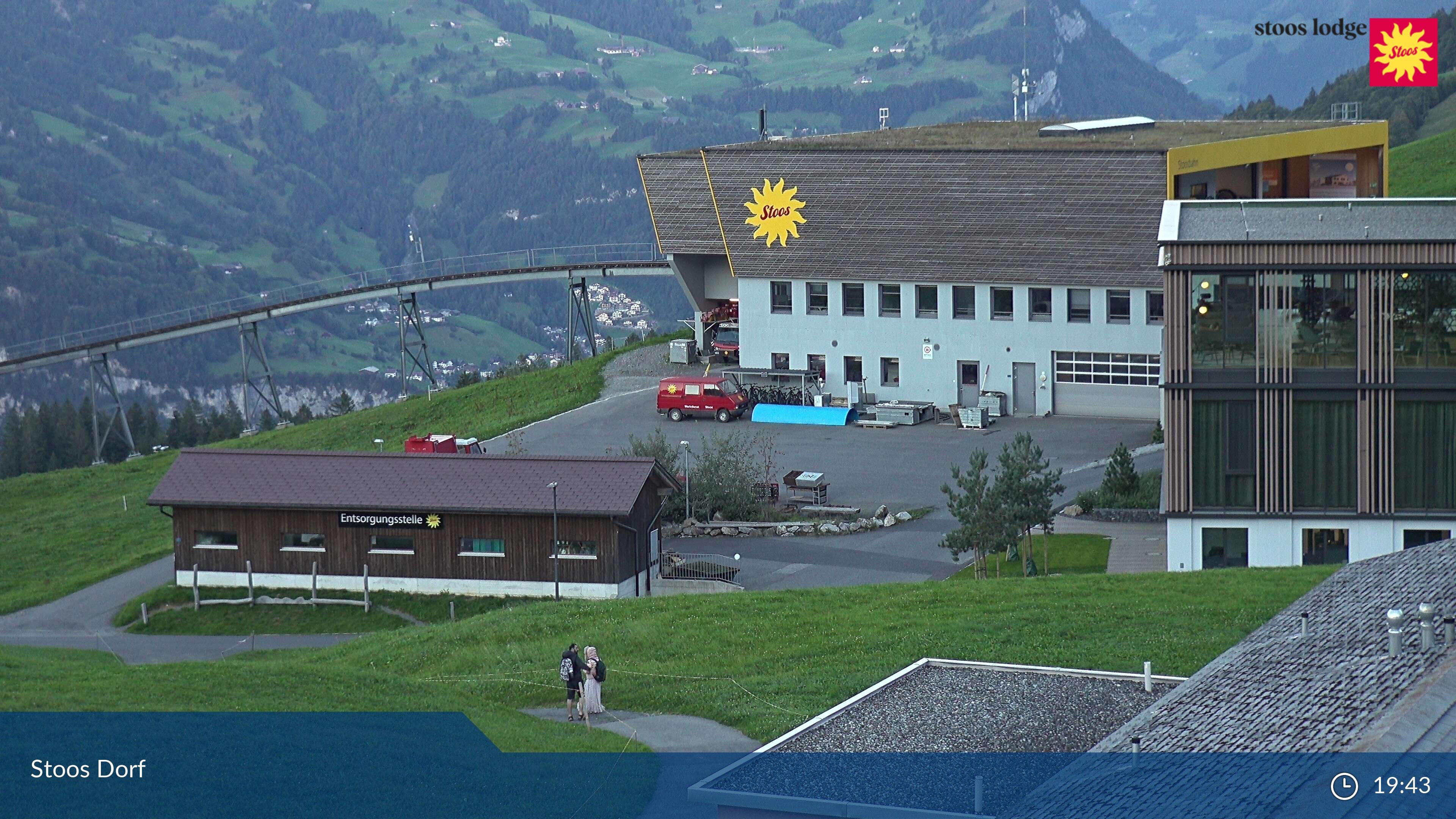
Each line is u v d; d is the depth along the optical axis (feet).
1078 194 271.90
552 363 579.07
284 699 139.74
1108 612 154.30
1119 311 278.67
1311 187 318.45
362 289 470.80
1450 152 489.67
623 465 209.15
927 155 279.90
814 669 146.00
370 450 343.05
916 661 143.33
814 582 206.39
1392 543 174.19
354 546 212.84
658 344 366.22
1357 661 93.20
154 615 215.10
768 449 272.31
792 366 303.89
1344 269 170.60
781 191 293.02
